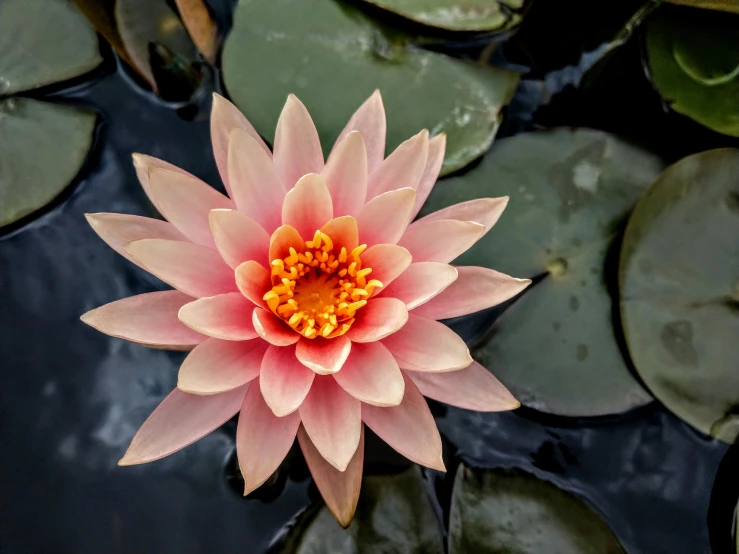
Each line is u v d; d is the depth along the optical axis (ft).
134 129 1.14
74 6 1.15
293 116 1.02
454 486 1.04
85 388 1.07
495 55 1.18
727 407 1.06
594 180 1.12
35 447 1.05
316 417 0.97
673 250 1.09
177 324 0.99
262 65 1.12
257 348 1.00
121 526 1.03
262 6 1.14
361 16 1.15
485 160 1.13
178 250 0.97
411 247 1.02
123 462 0.97
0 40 1.13
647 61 1.17
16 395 1.06
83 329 1.08
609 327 1.08
